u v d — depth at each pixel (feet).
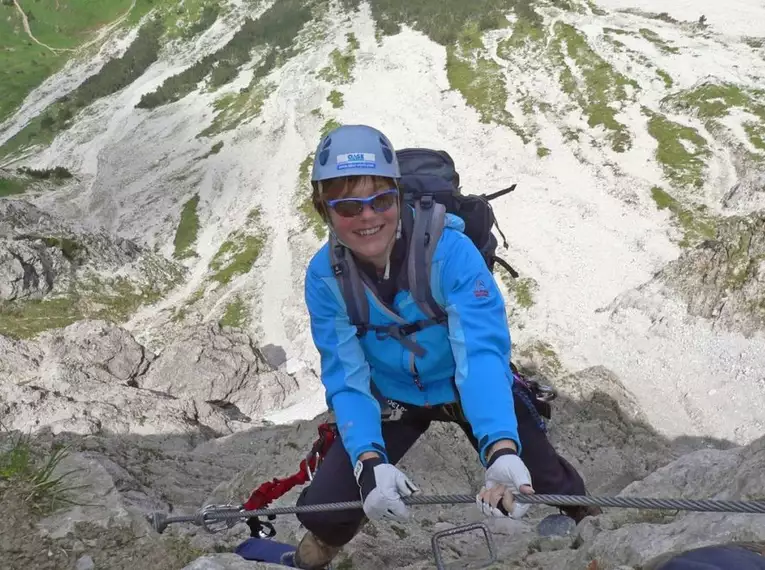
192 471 48.19
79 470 17.37
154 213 274.16
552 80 291.79
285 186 269.44
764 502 9.84
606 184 222.07
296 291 198.49
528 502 11.25
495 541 23.34
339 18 399.24
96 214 284.82
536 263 192.85
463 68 318.45
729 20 321.52
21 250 184.14
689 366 140.87
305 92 333.01
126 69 419.54
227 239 238.89
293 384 110.32
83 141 361.71
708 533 13.99
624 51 302.25
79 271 196.24
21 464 16.74
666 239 193.98
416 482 41.34
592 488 53.47
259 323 187.52
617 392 116.57
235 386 104.78
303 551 15.56
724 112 239.71
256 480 37.11
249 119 325.83
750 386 131.13
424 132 281.33
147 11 476.54
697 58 286.66
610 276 182.39
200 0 465.88
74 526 15.43
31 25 479.41
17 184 310.86
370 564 20.74
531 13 344.49
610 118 254.88
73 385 78.23
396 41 357.82
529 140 255.50
